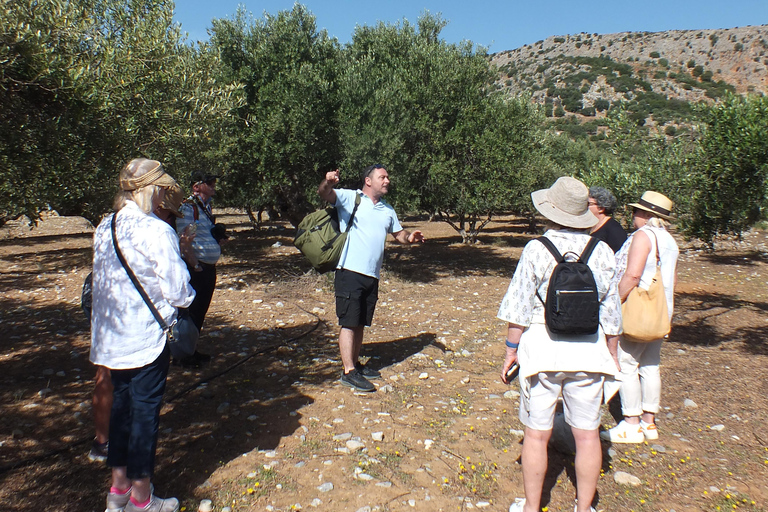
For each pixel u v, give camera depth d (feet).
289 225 88.63
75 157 14.38
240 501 9.65
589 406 8.80
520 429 13.09
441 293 31.35
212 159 29.99
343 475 10.72
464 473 10.98
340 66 36.47
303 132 33.55
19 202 13.48
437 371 17.42
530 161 44.86
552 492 10.39
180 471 10.63
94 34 18.30
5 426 12.32
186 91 23.18
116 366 8.53
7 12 12.87
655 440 12.59
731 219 19.40
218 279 34.68
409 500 9.95
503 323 24.02
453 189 39.34
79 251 50.03
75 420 12.80
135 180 8.96
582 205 9.00
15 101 13.05
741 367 17.67
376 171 15.97
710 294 31.50
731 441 12.42
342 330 15.72
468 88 39.06
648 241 11.77
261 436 12.35
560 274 8.49
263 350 19.13
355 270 15.48
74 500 9.46
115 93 16.80
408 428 13.02
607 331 8.88
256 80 34.83
